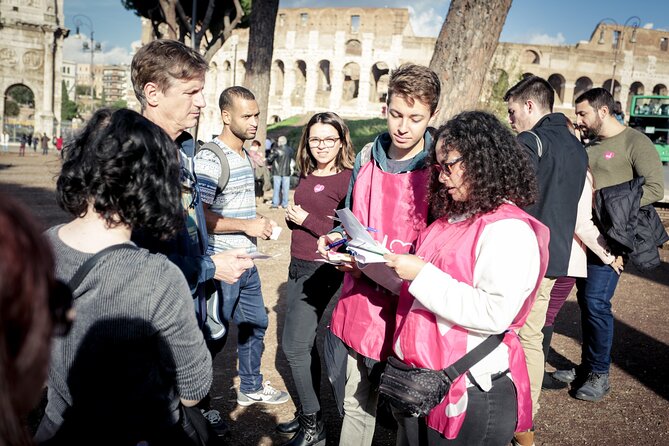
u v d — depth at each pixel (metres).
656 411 3.93
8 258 0.76
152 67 2.27
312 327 3.25
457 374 1.91
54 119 47.59
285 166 13.24
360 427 2.72
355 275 2.54
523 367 2.03
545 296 3.28
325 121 3.26
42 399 3.59
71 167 1.48
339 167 3.37
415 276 1.93
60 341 1.45
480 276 1.88
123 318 1.42
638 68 47.84
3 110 46.41
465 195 2.00
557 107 47.00
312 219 3.20
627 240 3.62
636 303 6.90
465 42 6.50
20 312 0.78
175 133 2.39
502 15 6.52
